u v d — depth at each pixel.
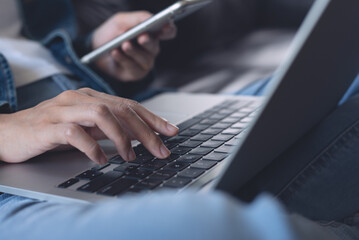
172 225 0.20
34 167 0.52
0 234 0.31
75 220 0.25
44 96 0.81
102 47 0.84
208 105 0.79
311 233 0.22
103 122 0.47
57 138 0.49
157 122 0.52
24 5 1.11
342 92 0.55
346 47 0.41
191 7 0.75
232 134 0.59
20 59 0.88
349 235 0.48
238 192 0.44
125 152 0.48
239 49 1.80
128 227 0.21
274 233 0.19
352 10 0.36
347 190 0.52
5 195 0.52
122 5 1.47
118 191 0.43
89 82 0.94
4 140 0.53
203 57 1.76
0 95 0.74
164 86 1.49
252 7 2.02
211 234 0.19
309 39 0.30
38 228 0.27
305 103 0.40
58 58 0.96
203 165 0.48
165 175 0.46
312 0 1.92
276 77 0.30
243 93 0.97
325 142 0.53
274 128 0.36
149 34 0.87
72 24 1.15
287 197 0.50
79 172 0.49
